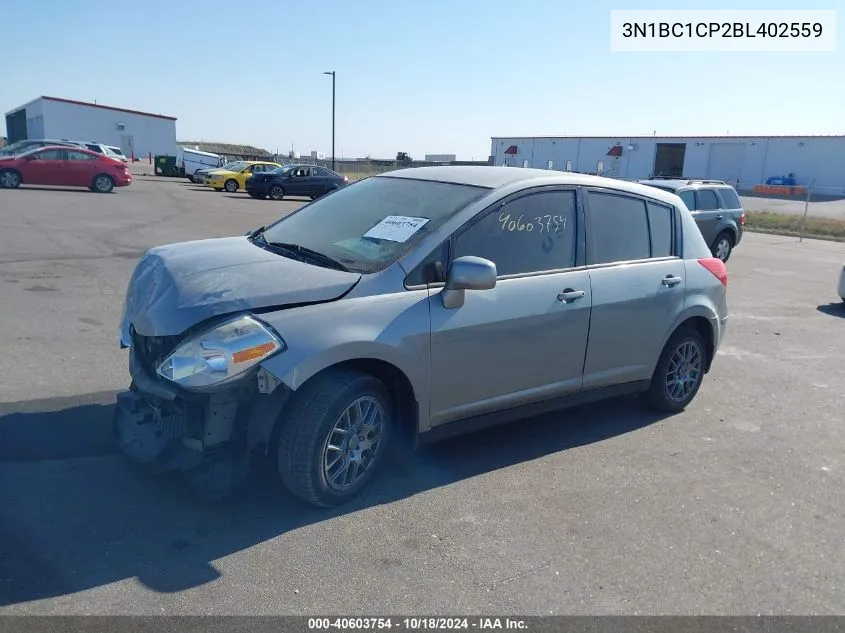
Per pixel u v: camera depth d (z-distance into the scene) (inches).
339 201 199.8
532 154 2425.0
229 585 127.5
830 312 421.4
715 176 2074.3
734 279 535.2
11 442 177.3
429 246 164.2
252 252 171.8
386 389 159.9
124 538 139.6
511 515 158.6
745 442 210.7
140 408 161.6
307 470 148.3
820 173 1895.9
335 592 127.6
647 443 205.6
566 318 186.2
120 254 463.8
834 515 168.1
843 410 243.9
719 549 150.3
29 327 280.4
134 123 2491.4
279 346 141.6
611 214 203.0
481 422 179.2
